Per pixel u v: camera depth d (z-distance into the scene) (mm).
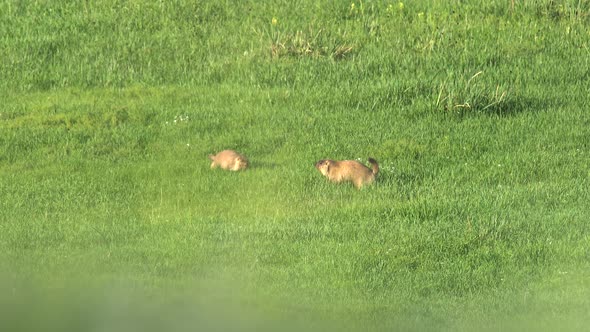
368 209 37031
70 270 31297
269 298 29391
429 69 53438
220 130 46094
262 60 54094
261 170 41156
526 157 43062
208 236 34656
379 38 56969
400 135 45531
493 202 38000
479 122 47281
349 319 28078
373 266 32344
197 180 40062
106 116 47344
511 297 30141
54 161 42844
